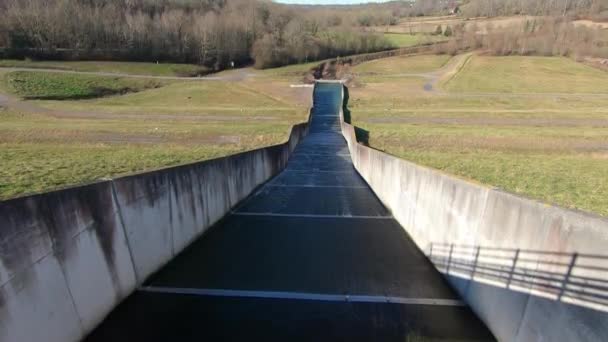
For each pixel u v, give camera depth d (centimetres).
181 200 818
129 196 633
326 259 808
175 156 1628
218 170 1043
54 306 471
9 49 6881
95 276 552
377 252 848
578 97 5281
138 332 566
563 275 414
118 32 8069
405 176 997
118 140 2455
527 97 5284
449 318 605
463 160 1716
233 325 587
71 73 6084
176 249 805
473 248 609
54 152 1686
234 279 716
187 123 3262
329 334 571
